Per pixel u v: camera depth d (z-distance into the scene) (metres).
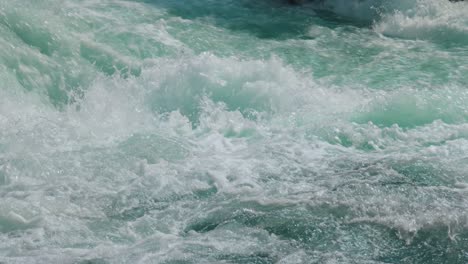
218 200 8.59
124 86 11.66
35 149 9.76
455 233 7.78
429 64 13.30
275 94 11.42
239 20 15.52
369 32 15.45
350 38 14.97
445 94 11.55
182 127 10.89
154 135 10.47
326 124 10.68
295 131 10.65
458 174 9.05
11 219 8.04
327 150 10.01
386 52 14.06
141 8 15.19
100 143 10.09
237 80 11.71
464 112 11.05
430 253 7.50
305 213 8.17
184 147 10.13
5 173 9.07
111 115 11.09
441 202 8.34
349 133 10.43
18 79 11.55
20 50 11.95
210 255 7.39
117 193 8.74
